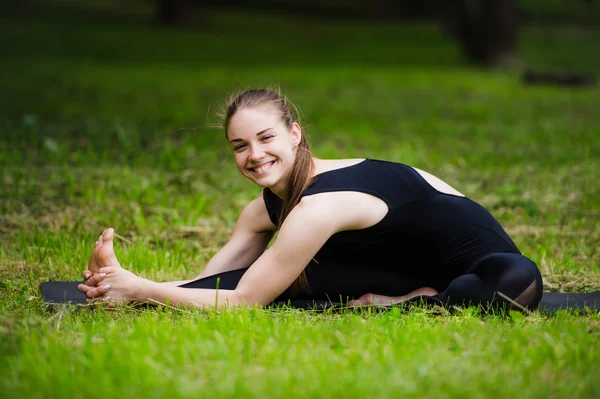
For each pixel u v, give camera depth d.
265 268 5.72
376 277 6.16
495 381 4.29
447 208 6.02
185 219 8.86
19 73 26.62
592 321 5.48
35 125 14.45
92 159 11.81
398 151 13.23
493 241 6.05
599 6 51.88
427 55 36.69
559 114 18.95
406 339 4.88
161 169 11.41
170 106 19.45
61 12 48.41
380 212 5.89
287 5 52.75
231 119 5.83
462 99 22.08
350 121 17.52
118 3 54.06
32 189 9.82
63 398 4.08
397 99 21.92
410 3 52.06
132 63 31.30
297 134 5.93
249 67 30.72
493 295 5.75
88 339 4.74
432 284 6.25
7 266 7.23
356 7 52.41
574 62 34.06
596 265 7.42
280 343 4.85
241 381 4.21
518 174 11.51
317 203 5.72
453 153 13.34
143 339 4.87
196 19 46.62
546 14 50.19
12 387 4.18
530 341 4.98
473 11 32.19
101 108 18.78
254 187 10.51
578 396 4.14
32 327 5.06
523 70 30.91
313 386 4.18
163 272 7.27
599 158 12.83
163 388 4.15
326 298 6.23
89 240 7.92
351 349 4.73
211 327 5.19
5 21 43.91
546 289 6.82
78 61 31.28
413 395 4.10
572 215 9.25
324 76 27.72
